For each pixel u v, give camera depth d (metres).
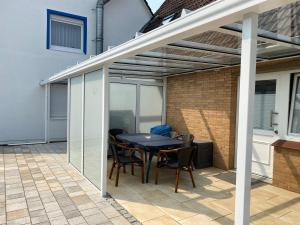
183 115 7.34
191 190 4.67
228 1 2.02
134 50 3.24
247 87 2.12
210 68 6.17
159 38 2.76
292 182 4.61
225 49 4.07
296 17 2.98
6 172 5.49
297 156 4.53
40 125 9.30
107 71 4.34
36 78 9.14
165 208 3.91
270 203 4.14
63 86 9.66
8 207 3.82
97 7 9.84
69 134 6.28
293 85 4.89
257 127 5.54
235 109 5.91
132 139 5.74
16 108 8.88
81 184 4.85
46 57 9.29
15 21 8.72
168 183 5.05
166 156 5.28
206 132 6.51
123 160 5.00
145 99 7.94
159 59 4.90
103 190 4.30
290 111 4.93
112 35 10.57
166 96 8.08
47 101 8.97
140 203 4.07
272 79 5.20
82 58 9.97
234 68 5.70
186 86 7.21
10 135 8.80
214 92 6.26
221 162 6.07
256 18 2.07
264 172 5.38
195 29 2.38
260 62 5.09
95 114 4.72
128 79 7.61
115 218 3.55
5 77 8.65
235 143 6.00
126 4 10.88
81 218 3.53
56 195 4.30
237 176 2.24
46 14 9.21
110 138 5.96
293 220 3.60
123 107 7.61
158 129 7.37
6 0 8.55
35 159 6.64
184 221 3.51
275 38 3.19
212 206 4.00
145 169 5.96
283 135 5.00
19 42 8.81
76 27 10.02
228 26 2.62
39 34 9.13
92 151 4.85
